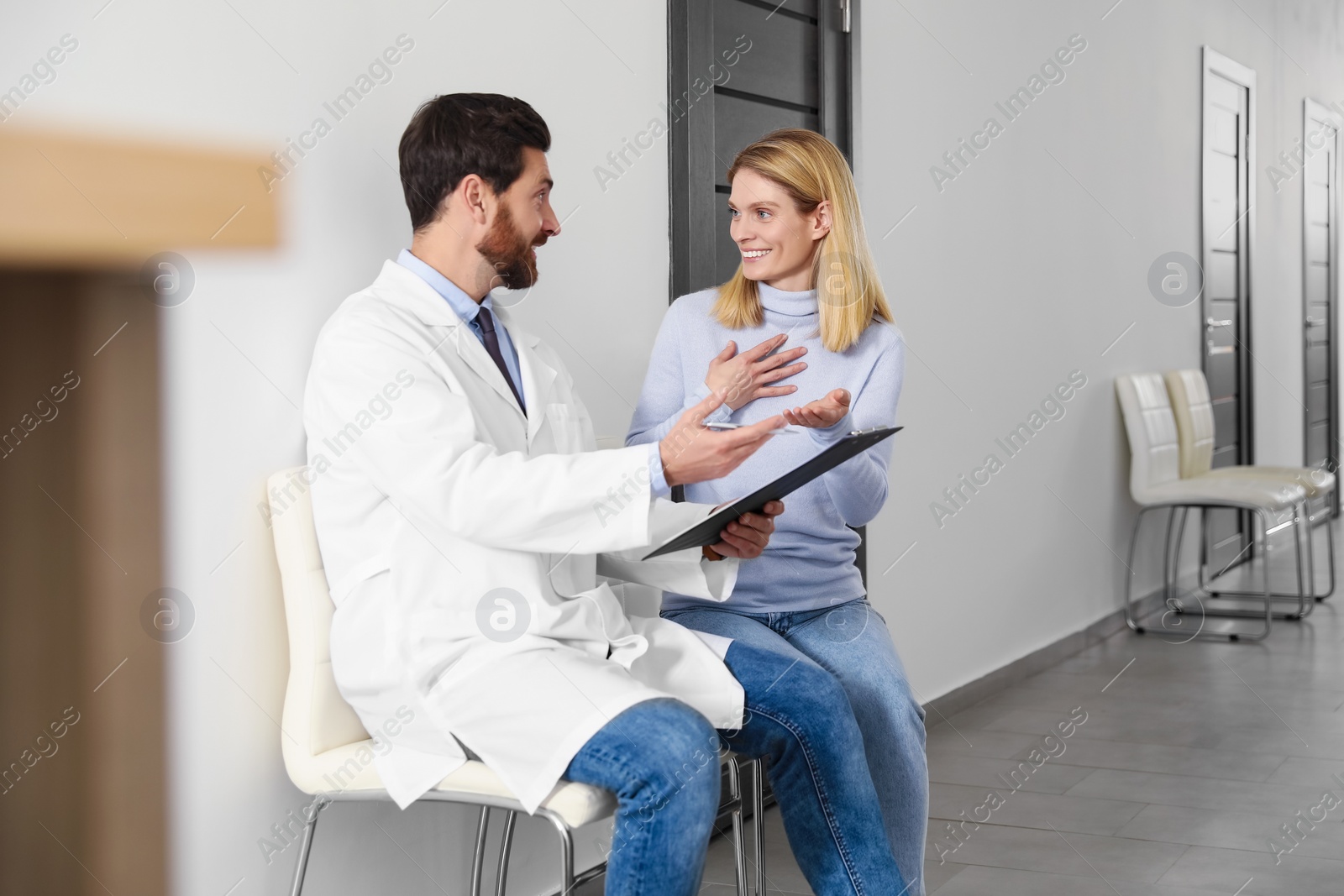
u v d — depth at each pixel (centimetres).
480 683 156
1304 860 252
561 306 232
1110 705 376
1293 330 694
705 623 199
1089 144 462
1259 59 629
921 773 196
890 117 341
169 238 166
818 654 199
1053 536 442
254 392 177
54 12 152
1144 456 483
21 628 153
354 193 190
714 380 203
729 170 216
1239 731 346
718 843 268
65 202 154
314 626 167
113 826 163
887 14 338
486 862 218
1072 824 274
